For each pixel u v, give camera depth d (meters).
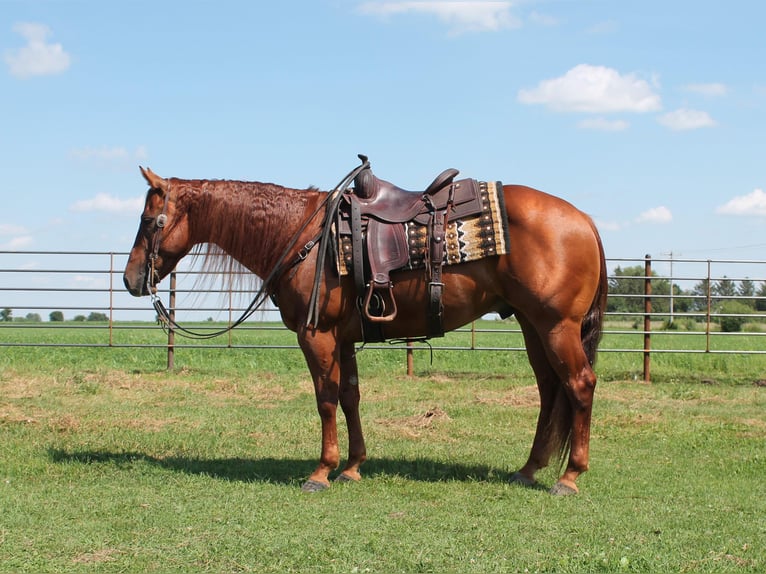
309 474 5.78
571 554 3.99
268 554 3.96
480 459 6.39
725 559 3.92
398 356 15.62
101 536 4.23
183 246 5.70
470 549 4.08
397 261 5.04
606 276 5.38
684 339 21.19
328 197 5.29
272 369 13.70
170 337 12.56
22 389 9.98
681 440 7.21
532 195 5.14
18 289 12.28
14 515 4.60
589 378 5.15
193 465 6.05
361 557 3.93
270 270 5.49
